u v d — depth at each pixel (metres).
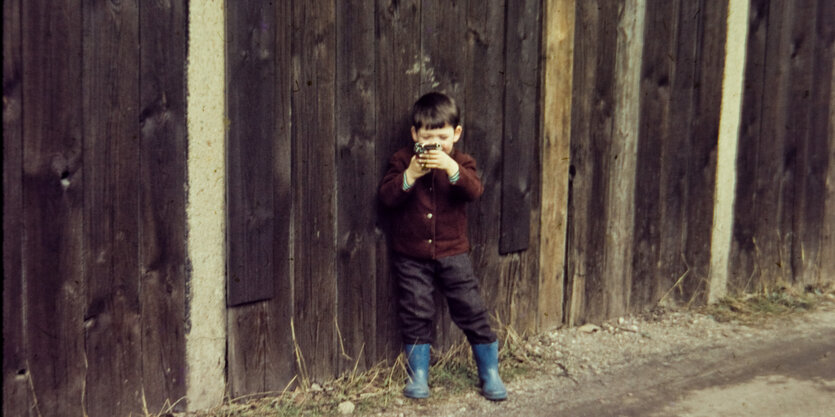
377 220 3.23
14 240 2.45
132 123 2.61
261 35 2.81
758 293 4.50
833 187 4.69
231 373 2.97
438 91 3.28
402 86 3.19
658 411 3.11
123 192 2.62
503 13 3.40
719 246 4.33
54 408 2.59
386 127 3.18
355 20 3.02
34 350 2.53
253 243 2.92
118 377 2.71
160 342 2.79
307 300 3.10
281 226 2.98
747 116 4.29
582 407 3.14
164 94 2.65
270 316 3.02
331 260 3.13
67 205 2.53
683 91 4.03
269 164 2.91
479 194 3.14
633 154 3.93
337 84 3.02
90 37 2.49
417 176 3.00
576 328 3.91
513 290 3.67
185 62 2.68
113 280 2.65
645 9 3.82
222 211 2.84
